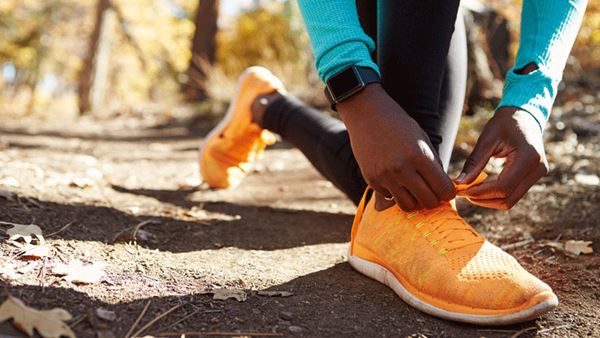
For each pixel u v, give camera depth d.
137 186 1.99
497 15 3.88
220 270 1.14
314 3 0.99
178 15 12.05
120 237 1.28
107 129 5.01
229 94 5.73
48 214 1.33
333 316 0.94
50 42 13.59
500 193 0.92
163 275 1.06
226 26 9.92
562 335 0.91
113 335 0.79
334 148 1.40
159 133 4.68
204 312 0.91
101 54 8.70
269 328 0.87
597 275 1.16
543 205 1.65
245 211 1.75
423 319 0.96
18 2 12.76
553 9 1.04
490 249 0.99
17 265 0.99
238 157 1.92
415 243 1.02
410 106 1.03
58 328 0.76
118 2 10.80
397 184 0.90
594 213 1.54
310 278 1.14
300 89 5.17
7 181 1.52
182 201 1.82
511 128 0.95
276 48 8.15
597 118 3.02
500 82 3.63
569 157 2.34
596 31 5.41
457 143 2.70
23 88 16.36
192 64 7.03
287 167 2.77
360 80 0.90
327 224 1.65
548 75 1.00
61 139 3.68
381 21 1.05
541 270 1.21
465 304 0.93
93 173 2.01
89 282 0.96
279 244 1.42
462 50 1.27
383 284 1.11
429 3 0.99
